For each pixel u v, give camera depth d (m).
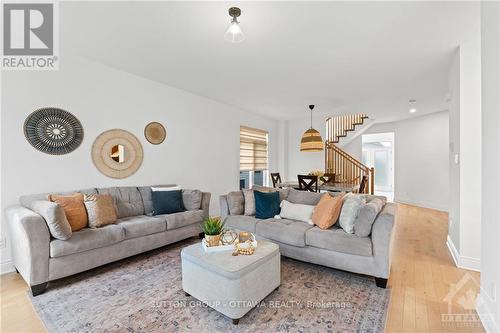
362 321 1.82
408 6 2.02
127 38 2.61
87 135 3.23
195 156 4.71
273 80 3.85
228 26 2.35
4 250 2.62
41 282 2.20
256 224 3.15
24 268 2.25
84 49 2.89
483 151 1.81
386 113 6.31
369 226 2.41
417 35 2.49
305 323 1.80
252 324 1.79
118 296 2.17
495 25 1.61
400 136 7.34
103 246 2.62
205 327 1.76
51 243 2.26
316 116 6.77
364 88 4.21
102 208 2.82
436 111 6.14
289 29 2.38
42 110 2.86
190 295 2.16
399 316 1.90
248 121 6.14
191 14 2.17
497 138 1.57
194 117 4.67
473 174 2.73
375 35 2.49
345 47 2.75
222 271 1.82
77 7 2.09
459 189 2.82
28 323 1.81
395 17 2.18
